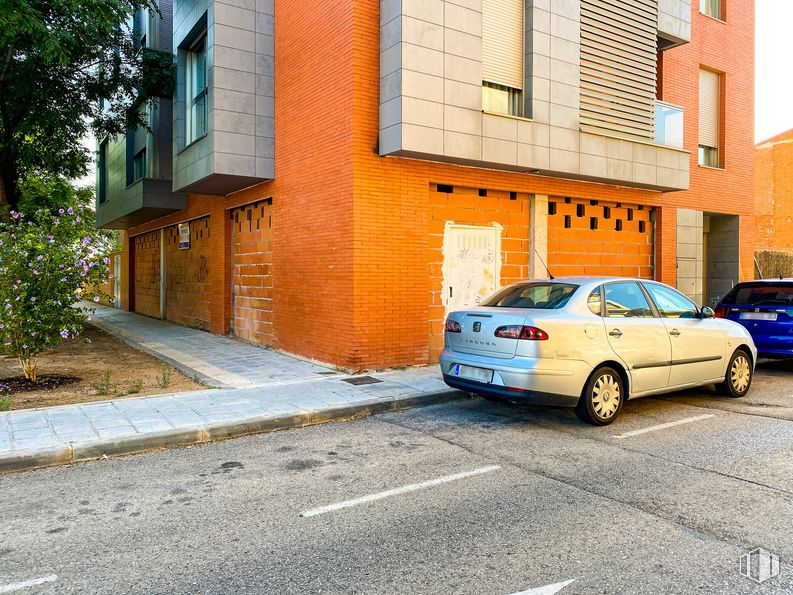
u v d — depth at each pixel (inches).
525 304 266.2
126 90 585.9
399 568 131.6
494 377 245.8
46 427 237.8
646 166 466.3
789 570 130.3
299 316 419.5
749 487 181.9
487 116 371.2
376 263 360.8
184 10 506.0
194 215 627.5
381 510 165.2
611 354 253.4
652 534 148.6
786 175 1183.6
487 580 126.1
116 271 1077.1
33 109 563.2
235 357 431.2
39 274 318.3
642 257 521.0
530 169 404.5
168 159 641.6
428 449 224.7
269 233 472.1
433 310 391.2
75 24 471.8
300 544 144.0
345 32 356.2
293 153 422.6
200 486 186.1
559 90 409.4
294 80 421.1
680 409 289.9
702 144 580.1
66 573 130.6
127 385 330.0
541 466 203.0
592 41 436.5
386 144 350.0
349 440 238.5
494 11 387.9
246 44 440.8
